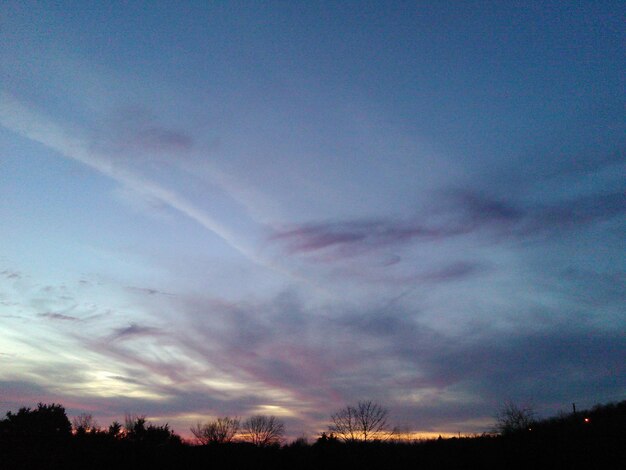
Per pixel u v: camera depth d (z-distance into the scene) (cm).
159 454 5791
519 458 5219
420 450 6059
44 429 5634
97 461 5431
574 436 5403
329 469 5625
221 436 6400
